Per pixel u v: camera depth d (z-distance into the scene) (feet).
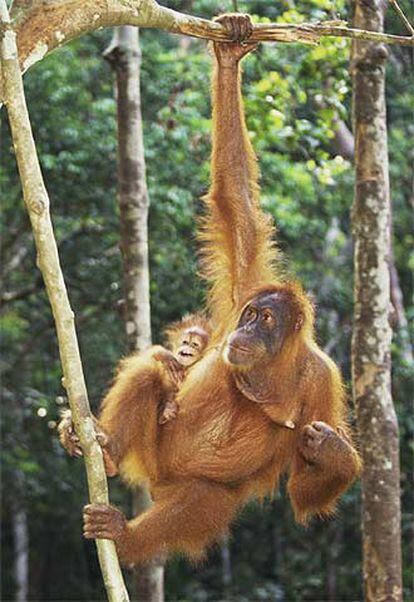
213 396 24.32
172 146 57.88
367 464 34.01
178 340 27.99
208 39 23.11
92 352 71.67
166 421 24.30
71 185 62.59
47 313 75.20
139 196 42.34
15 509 84.23
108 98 63.57
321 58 40.01
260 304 24.38
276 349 24.06
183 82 60.59
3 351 79.10
